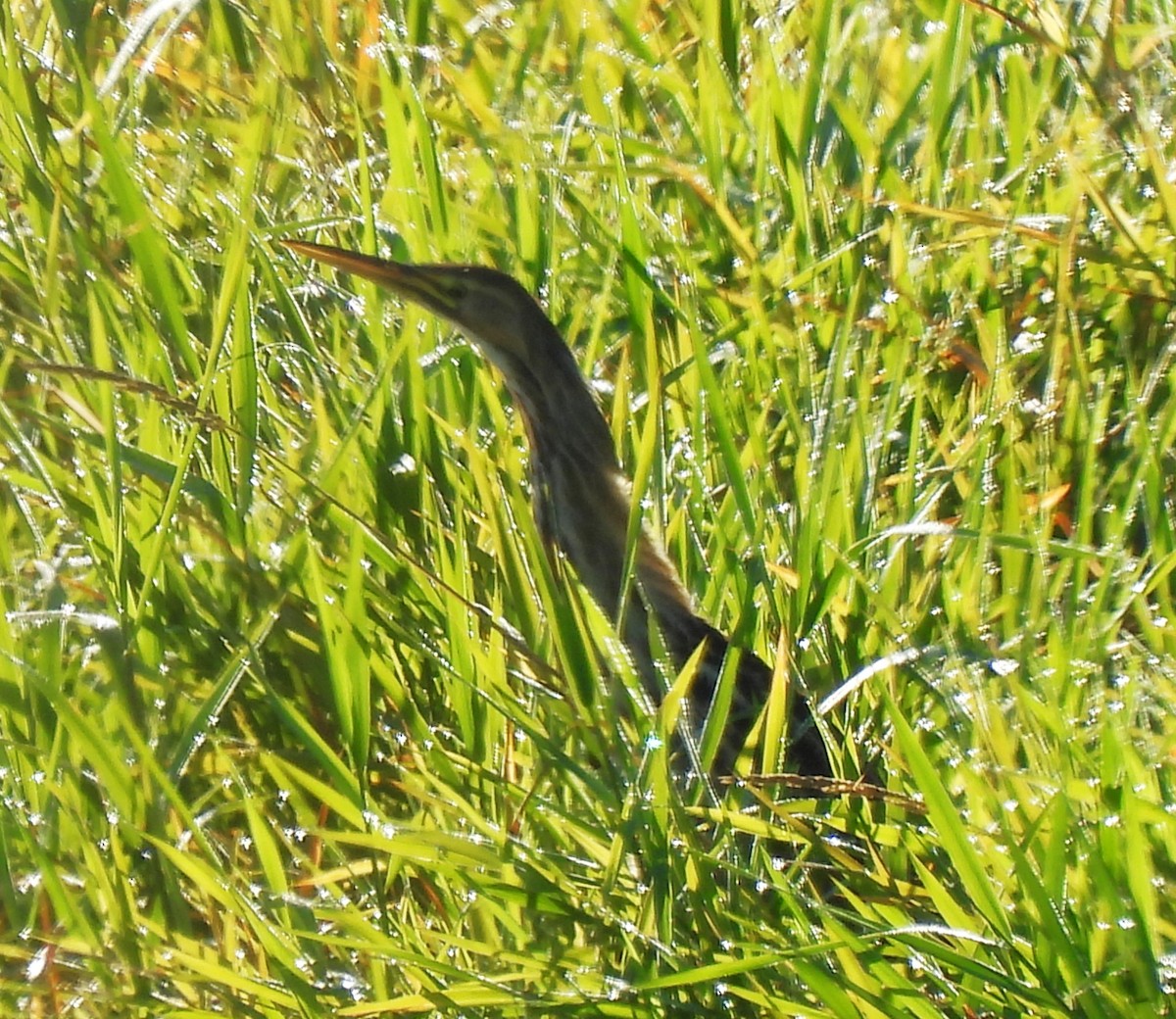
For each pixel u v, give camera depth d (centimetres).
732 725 731
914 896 627
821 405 786
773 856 682
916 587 760
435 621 738
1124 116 921
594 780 645
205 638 725
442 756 685
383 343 823
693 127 972
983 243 881
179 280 863
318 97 980
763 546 750
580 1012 589
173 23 862
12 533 797
